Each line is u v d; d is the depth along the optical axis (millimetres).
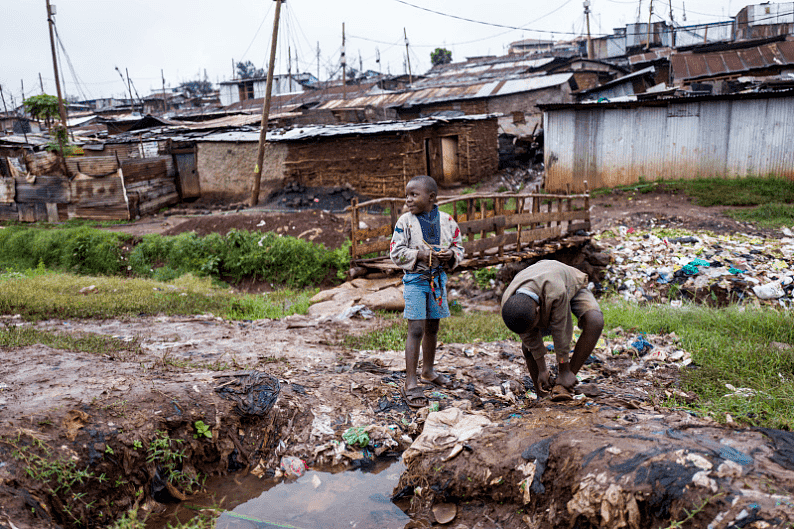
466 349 5676
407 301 3967
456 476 2914
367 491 3184
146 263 13031
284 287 11633
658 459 2365
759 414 3557
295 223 13969
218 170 21781
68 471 2775
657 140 18078
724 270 10203
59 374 3963
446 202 8609
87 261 13375
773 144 16688
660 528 2170
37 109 19578
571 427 2975
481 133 24266
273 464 3461
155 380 3871
